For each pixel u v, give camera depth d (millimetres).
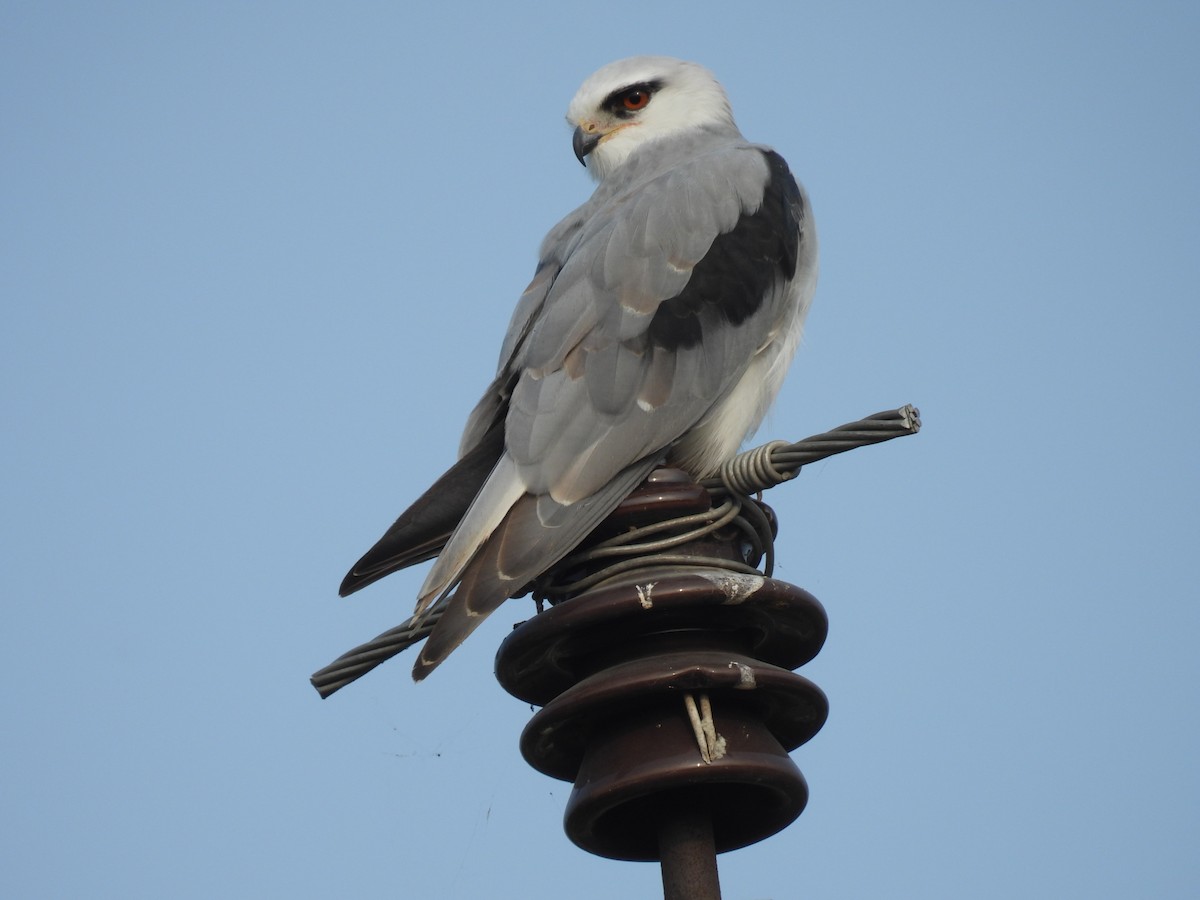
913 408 6992
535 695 7367
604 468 8266
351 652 8375
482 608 7207
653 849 7168
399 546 8383
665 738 6633
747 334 9500
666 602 6844
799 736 7156
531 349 8969
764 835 7090
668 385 8859
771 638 7215
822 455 7250
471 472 8641
